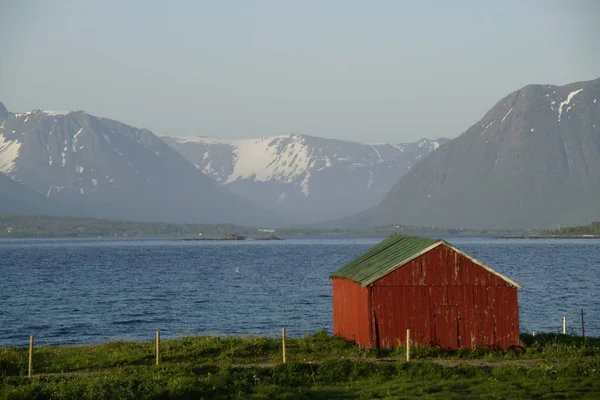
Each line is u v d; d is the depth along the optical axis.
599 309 113.44
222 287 158.25
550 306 117.12
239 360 61.09
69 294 146.75
